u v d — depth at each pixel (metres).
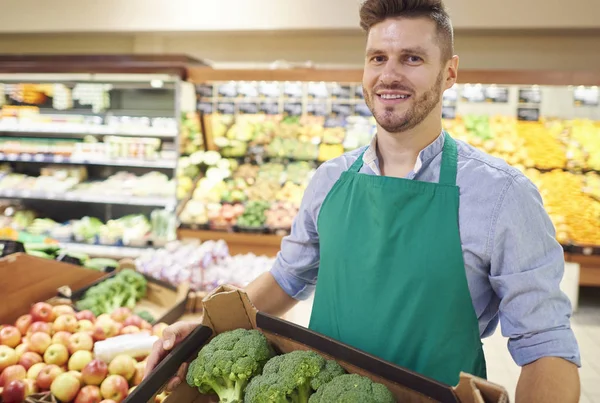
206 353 1.28
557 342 1.18
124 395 1.89
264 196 5.04
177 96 4.46
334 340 1.24
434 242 1.30
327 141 5.20
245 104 5.23
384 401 1.08
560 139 5.05
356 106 5.12
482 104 5.32
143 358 2.05
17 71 4.50
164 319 2.54
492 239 1.27
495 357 3.62
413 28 1.25
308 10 5.38
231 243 4.68
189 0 5.55
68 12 5.75
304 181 5.14
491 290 1.37
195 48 5.98
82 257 3.22
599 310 4.57
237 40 5.92
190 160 5.10
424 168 1.39
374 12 1.29
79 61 4.57
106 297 2.64
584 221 4.63
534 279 1.22
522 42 5.41
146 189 4.98
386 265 1.34
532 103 5.09
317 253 1.64
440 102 1.37
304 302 3.94
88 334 2.12
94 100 5.02
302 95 5.18
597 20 4.90
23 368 1.94
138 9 5.63
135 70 4.39
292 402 1.20
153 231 4.88
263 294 1.64
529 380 1.17
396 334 1.34
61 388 1.85
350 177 1.44
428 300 1.31
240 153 5.30
